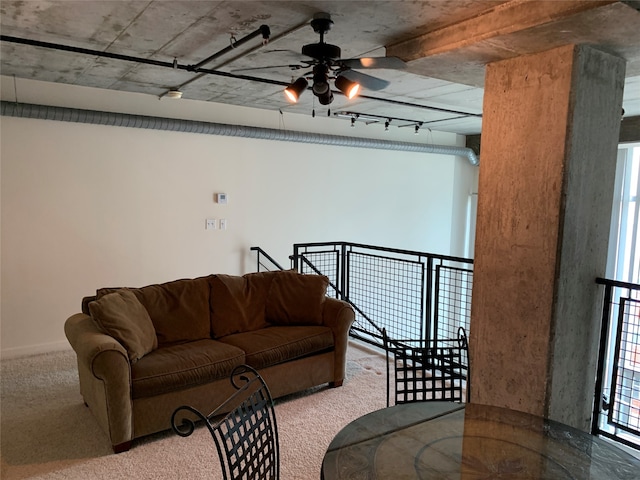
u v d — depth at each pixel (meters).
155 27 3.03
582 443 1.69
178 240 5.40
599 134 2.71
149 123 4.95
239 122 5.78
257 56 3.67
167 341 3.37
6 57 3.72
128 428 2.78
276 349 3.38
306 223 6.46
